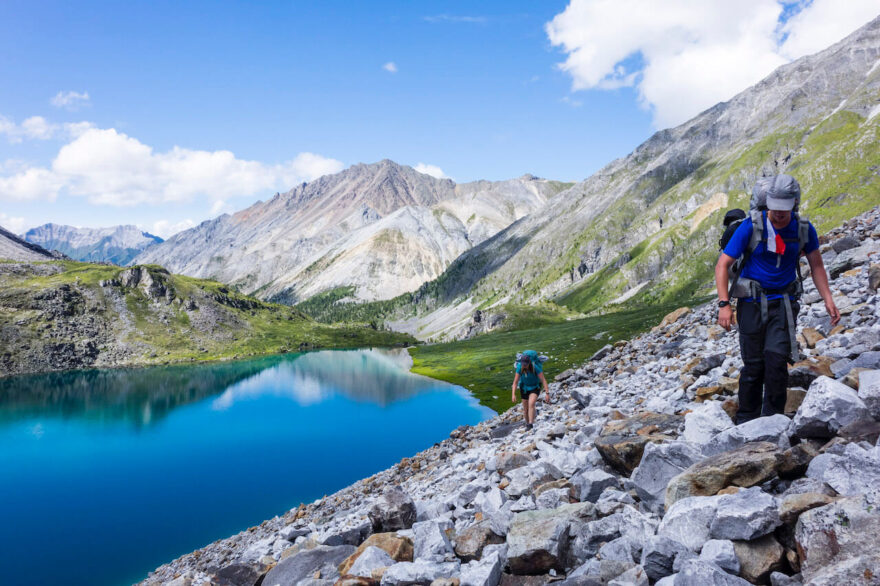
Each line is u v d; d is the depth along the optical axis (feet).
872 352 21.81
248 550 39.93
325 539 27.48
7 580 166.61
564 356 391.04
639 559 14.69
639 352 71.31
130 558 178.60
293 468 268.41
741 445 17.83
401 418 366.02
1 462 320.91
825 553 10.66
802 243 19.45
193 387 609.42
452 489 38.52
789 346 19.60
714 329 55.57
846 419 15.39
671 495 16.48
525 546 16.65
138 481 269.23
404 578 17.48
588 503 18.69
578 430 37.27
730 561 12.00
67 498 248.52
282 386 582.76
